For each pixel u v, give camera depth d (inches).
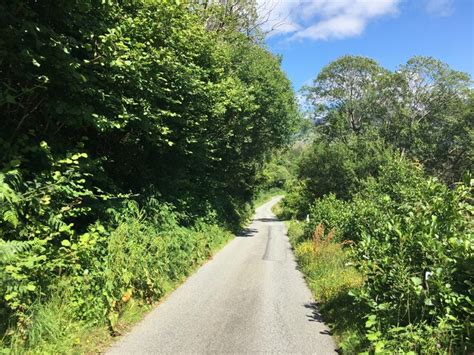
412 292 218.1
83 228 321.1
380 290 239.0
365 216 472.7
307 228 832.9
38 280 226.4
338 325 284.2
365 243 273.1
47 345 205.2
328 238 623.8
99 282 271.3
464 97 1871.3
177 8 399.5
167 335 264.7
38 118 293.3
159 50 386.9
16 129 254.1
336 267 466.9
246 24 1007.6
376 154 1400.1
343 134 1788.9
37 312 210.2
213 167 839.1
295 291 414.6
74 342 222.8
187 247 496.7
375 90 1903.3
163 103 464.1
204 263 556.4
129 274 301.6
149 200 441.7
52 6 247.6
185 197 602.5
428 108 1893.5
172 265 417.4
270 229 1218.6
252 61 944.3
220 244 739.4
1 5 215.2
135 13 370.0
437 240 223.6
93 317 254.1
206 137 628.1
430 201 245.1
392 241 246.4
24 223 236.8
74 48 286.4
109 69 310.2
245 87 855.7
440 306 206.7
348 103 1888.5
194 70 482.9
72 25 263.0
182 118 500.1
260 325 294.5
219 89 599.2
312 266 508.4
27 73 239.0
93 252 275.7
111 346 240.4
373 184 690.8
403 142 1823.3
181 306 336.8
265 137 1095.0
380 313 232.1
